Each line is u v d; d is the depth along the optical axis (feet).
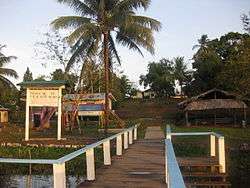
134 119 172.55
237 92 136.46
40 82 73.26
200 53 194.90
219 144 44.62
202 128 125.39
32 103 74.43
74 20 98.12
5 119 176.24
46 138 80.74
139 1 94.73
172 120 164.14
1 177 49.03
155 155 54.03
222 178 44.50
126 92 247.91
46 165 54.34
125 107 210.79
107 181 35.14
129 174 38.68
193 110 139.95
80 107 129.29
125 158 50.78
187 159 48.65
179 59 264.11
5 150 63.98
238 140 91.30
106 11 96.99
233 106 135.74
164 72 266.36
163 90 264.31
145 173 39.22
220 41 190.70
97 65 115.34
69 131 106.63
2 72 170.60
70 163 54.08
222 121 143.95
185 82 249.96
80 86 118.62
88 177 35.53
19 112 186.60
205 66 176.76
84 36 96.78
